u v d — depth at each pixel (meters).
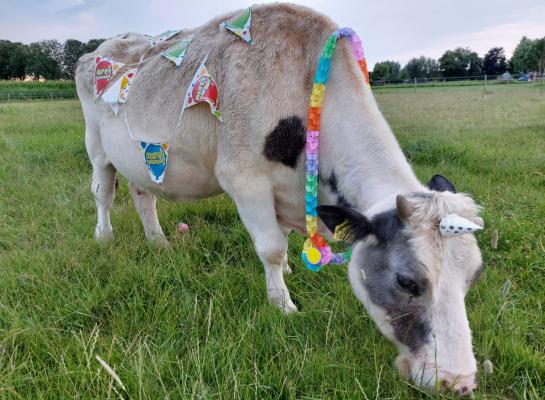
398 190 2.50
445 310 2.08
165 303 3.17
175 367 2.62
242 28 3.12
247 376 2.47
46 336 2.84
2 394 2.30
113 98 3.87
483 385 2.39
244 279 3.58
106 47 4.33
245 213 3.21
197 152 3.40
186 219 4.96
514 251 3.69
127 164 3.90
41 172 6.92
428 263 2.07
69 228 4.70
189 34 3.78
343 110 2.79
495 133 8.76
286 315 3.05
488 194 4.86
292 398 2.29
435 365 2.08
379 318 2.34
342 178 2.78
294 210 3.24
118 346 2.78
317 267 2.97
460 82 37.28
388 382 2.42
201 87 3.15
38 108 20.06
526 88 25.08
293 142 2.94
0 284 3.42
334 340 2.74
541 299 3.13
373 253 2.33
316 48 2.90
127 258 3.83
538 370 2.46
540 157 6.30
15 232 4.63
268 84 2.95
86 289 3.38
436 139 7.83
